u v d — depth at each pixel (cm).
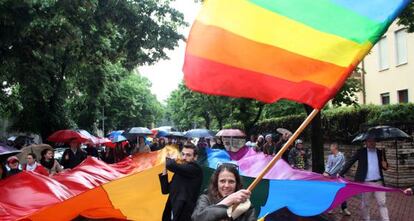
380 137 1118
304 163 1468
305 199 754
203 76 457
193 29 467
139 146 1891
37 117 2691
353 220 1102
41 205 711
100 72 2694
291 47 443
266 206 763
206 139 2489
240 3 470
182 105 5525
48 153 1238
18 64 1791
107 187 708
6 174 1062
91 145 1864
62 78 2556
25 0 1336
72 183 883
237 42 457
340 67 422
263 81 444
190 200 630
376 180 956
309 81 430
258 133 3366
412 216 1173
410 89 2461
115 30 1994
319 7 451
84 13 1633
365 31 421
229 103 2864
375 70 2761
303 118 2517
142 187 736
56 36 1631
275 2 466
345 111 2088
